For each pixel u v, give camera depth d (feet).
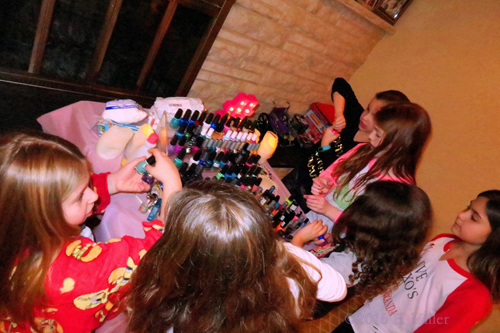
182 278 1.64
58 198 1.80
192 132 4.58
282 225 4.43
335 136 6.01
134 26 5.49
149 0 5.30
